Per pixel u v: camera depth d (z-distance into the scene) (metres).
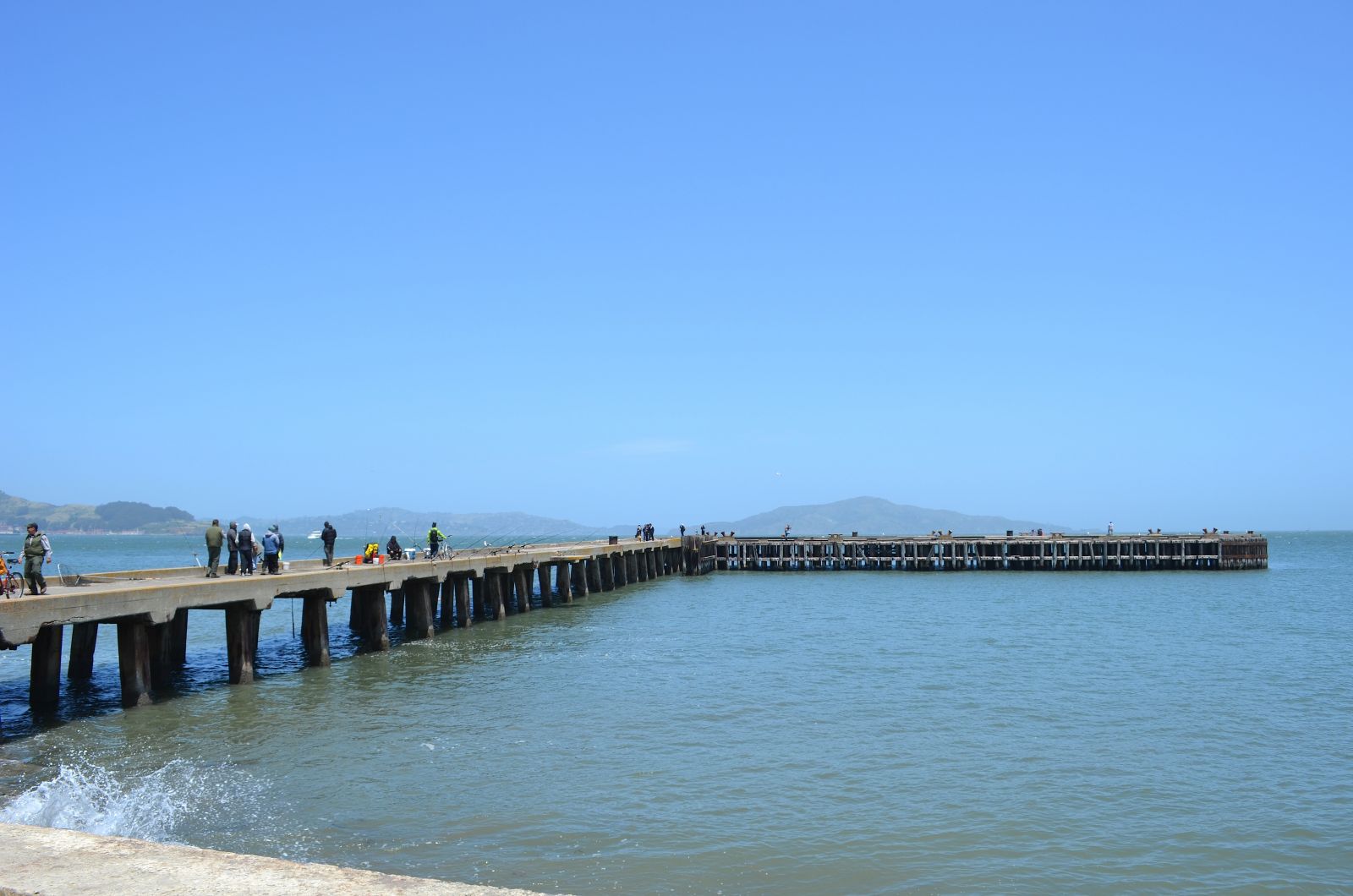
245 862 8.38
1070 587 68.38
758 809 17.38
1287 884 14.51
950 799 18.06
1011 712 25.23
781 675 30.55
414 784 18.58
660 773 19.50
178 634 32.16
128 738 21.75
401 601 46.94
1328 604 55.25
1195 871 14.95
